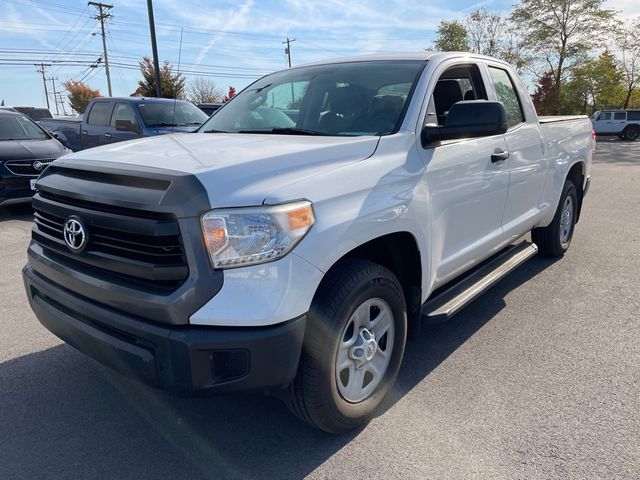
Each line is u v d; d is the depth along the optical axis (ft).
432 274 10.51
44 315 9.20
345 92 11.32
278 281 7.16
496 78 13.92
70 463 8.41
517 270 18.02
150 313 7.31
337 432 8.91
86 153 9.46
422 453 8.59
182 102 37.42
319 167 8.29
